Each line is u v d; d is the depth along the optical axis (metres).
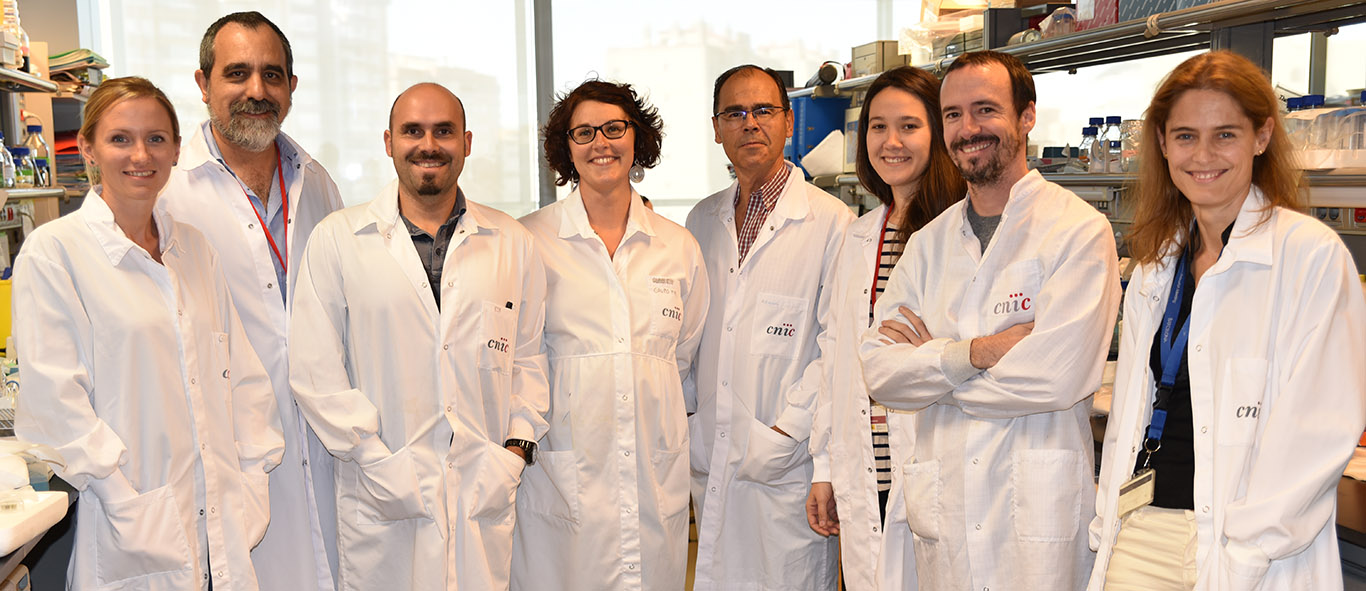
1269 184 1.36
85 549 1.65
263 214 2.08
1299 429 1.24
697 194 5.64
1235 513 1.27
